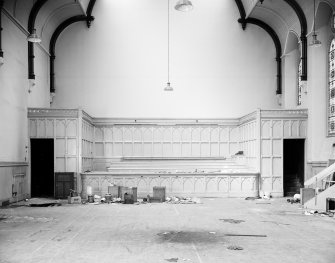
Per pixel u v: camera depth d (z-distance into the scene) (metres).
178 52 24.38
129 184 19.17
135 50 24.23
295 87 23.50
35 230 10.48
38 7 18.97
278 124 19.91
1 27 15.45
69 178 18.94
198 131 24.03
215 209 15.01
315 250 8.25
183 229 10.64
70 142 19.47
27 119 19.28
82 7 21.84
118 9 24.25
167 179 19.25
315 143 19.39
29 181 19.31
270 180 19.75
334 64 18.86
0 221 12.00
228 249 8.31
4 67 16.19
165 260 7.42
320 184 18.16
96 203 16.84
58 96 23.80
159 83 24.28
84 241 9.08
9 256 7.73
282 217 12.95
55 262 7.29
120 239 9.30
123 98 24.12
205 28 24.42
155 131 23.95
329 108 19.25
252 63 24.44
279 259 7.52
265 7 22.03
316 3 18.27
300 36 20.25
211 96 24.36
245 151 22.41
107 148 23.72
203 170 21.06
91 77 24.03
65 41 23.94
